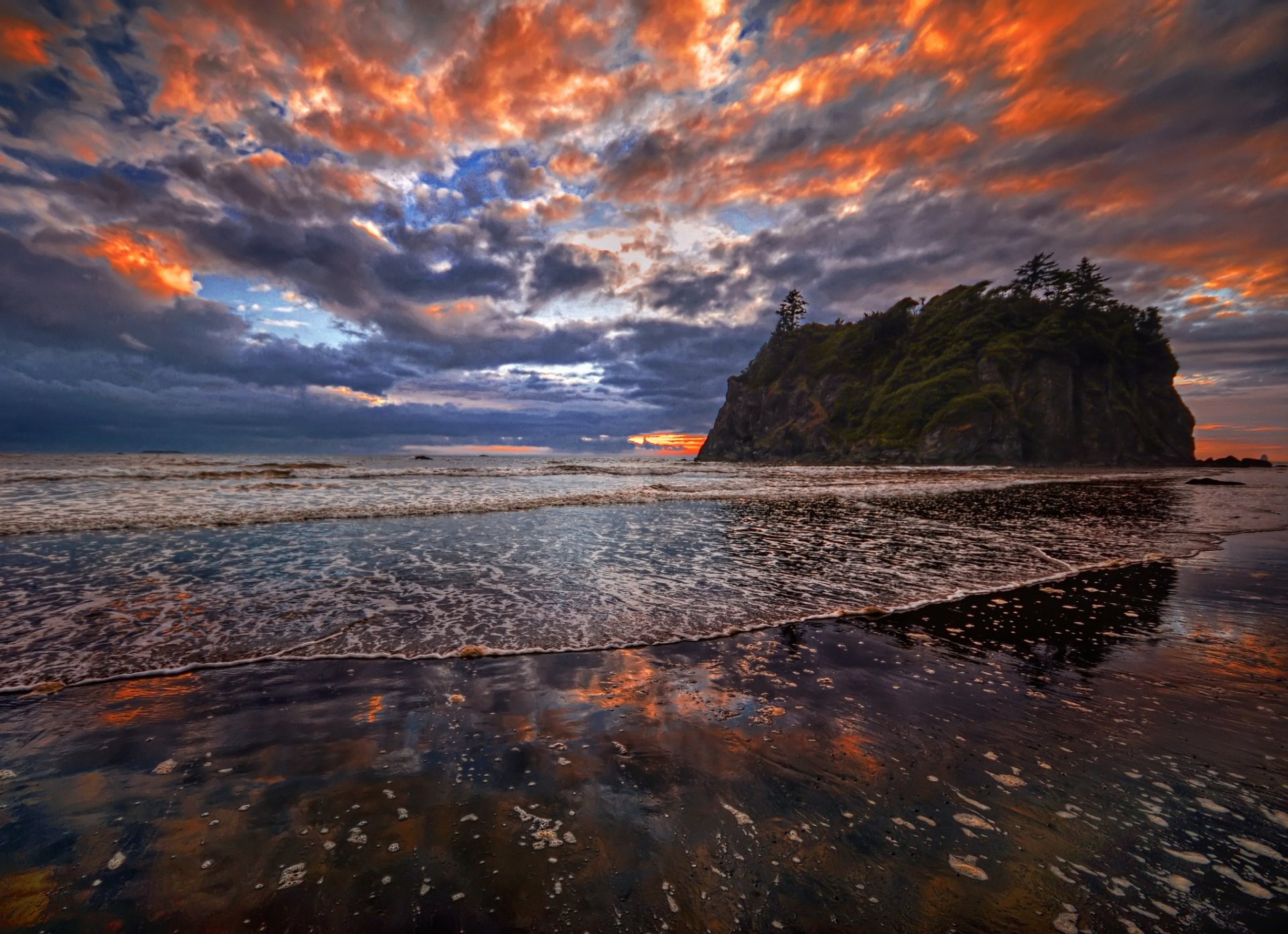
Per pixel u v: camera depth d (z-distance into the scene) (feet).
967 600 26.02
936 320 385.09
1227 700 15.42
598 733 13.41
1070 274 362.12
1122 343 345.51
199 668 17.31
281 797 10.65
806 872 8.76
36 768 11.57
